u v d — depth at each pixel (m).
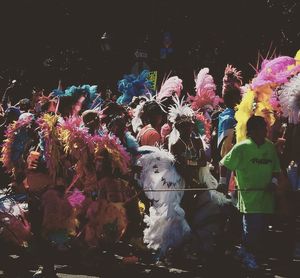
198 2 27.42
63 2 29.30
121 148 7.84
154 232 8.09
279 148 8.04
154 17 27.36
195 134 8.41
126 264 8.04
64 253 8.55
